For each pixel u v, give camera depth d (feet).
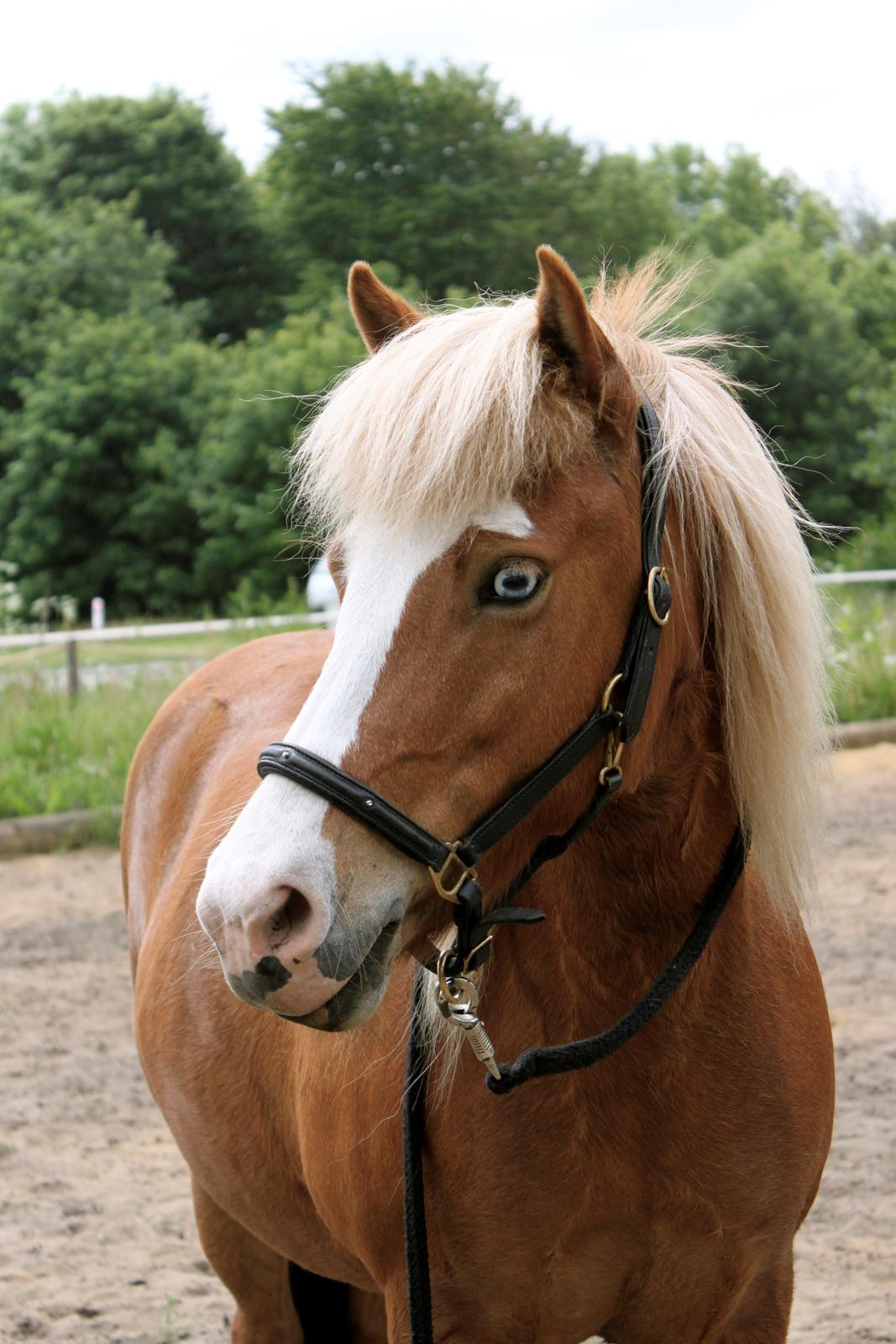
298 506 5.80
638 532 5.14
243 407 68.23
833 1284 9.70
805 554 5.75
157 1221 11.13
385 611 4.83
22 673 32.60
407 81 103.76
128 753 26.08
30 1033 15.43
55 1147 12.52
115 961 17.94
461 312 5.34
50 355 80.89
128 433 76.74
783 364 72.74
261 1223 7.35
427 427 4.79
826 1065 6.08
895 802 23.88
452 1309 5.74
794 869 5.72
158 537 76.13
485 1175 5.51
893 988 15.29
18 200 94.68
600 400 5.03
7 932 19.26
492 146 98.94
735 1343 6.02
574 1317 5.72
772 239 80.12
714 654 5.67
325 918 4.60
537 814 5.15
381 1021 5.95
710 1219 5.62
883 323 85.30
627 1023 5.34
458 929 5.07
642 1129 5.49
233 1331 8.26
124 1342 9.31
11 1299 9.91
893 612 36.45
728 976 5.65
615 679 5.05
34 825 23.61
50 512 76.38
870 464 65.82
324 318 76.79
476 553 4.79
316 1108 6.24
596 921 5.58
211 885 4.71
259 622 33.81
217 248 115.24
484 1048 5.12
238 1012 7.31
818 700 5.73
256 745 8.36
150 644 41.06
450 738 4.82
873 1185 11.04
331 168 105.81
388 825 4.74
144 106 120.06
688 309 6.31
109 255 91.45
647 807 5.50
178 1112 7.78
